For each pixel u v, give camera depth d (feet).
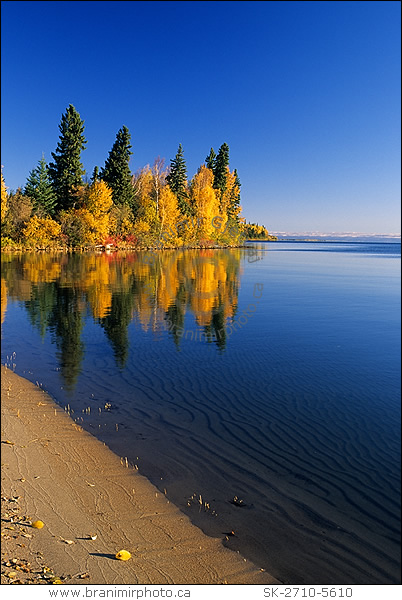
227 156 211.61
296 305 63.93
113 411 23.73
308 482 16.88
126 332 44.29
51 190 180.04
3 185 160.45
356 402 25.77
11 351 36.76
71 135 177.58
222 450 19.47
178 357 35.24
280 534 13.60
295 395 26.84
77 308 58.29
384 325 49.75
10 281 87.56
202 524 13.91
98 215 175.32
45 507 14.03
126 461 17.93
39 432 20.36
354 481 17.02
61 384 28.25
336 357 35.86
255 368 32.50
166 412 23.84
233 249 225.56
